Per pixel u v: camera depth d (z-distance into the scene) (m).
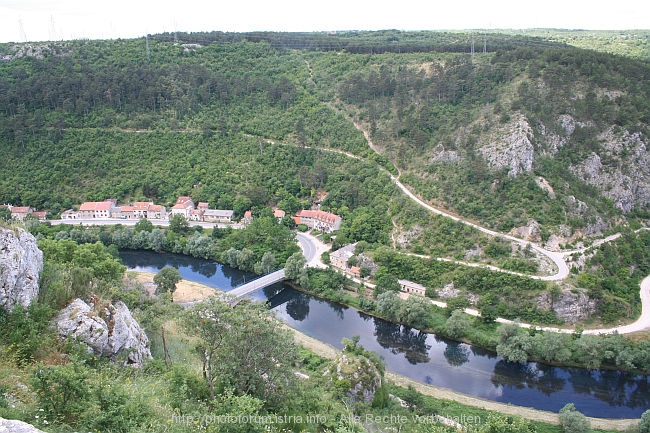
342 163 162.25
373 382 69.94
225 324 39.62
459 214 130.00
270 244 135.75
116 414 30.30
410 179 144.25
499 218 124.25
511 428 46.66
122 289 72.62
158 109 187.12
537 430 72.94
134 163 170.38
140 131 179.62
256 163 168.88
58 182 161.75
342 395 66.12
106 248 135.25
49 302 42.41
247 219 149.75
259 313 42.19
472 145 139.12
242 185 163.25
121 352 45.25
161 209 157.00
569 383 88.00
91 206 155.75
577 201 124.56
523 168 129.00
